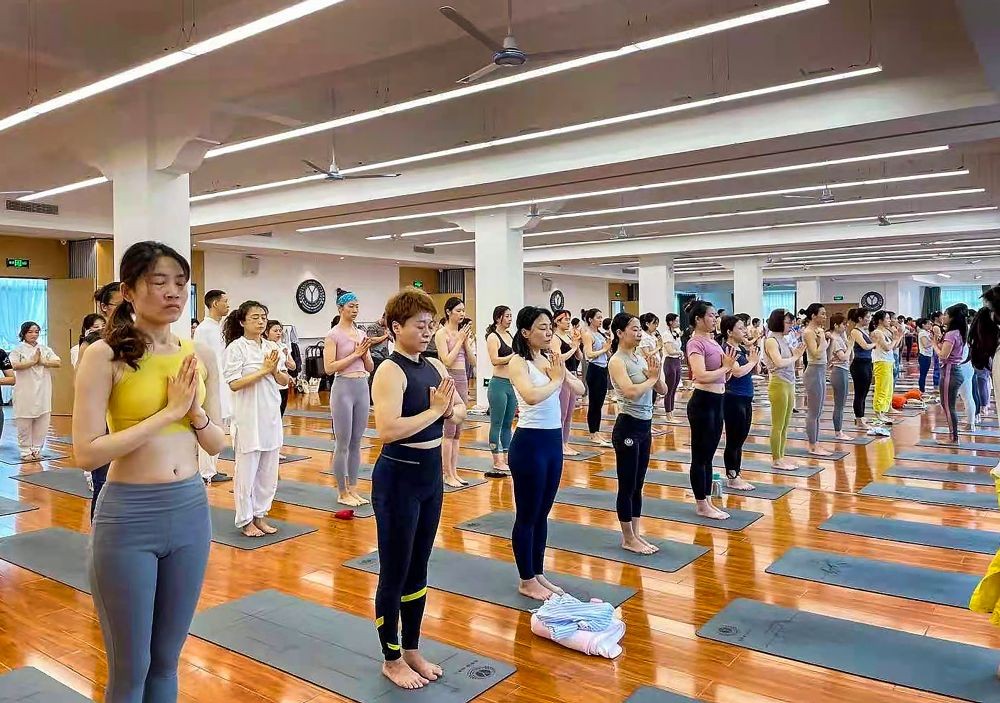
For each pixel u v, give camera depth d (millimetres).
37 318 11961
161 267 1768
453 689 2471
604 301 24453
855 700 2395
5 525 4578
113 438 1672
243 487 4219
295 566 3770
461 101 6371
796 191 9469
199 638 2889
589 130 6898
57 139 6672
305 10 3523
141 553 1727
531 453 3158
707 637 2879
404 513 2369
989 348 2875
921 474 5793
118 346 1726
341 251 14523
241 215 9805
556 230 13359
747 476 5758
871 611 3129
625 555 3863
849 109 5586
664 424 8789
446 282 19031
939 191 9734
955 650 2744
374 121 6855
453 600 3273
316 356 14477
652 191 9586
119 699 1749
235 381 4188
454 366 5492
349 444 4949
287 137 5805
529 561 3258
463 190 7914
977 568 3654
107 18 4711
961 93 5145
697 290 28906
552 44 5195
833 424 8352
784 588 3400
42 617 3139
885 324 8117
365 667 2635
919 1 4309
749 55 5383
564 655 2740
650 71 5730
